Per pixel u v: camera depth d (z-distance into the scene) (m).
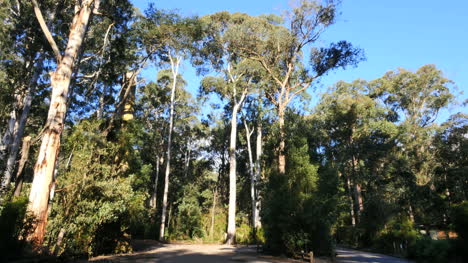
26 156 10.21
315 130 18.28
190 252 16.09
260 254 15.67
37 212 9.46
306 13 18.53
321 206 13.69
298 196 14.32
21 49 18.20
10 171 14.51
